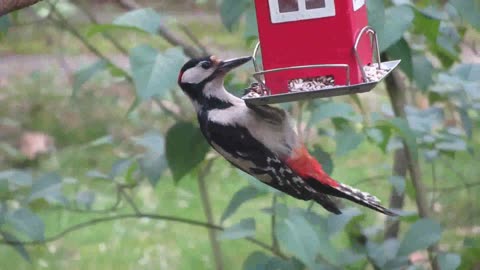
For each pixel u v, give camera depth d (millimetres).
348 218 8172
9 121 18750
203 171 11094
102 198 16844
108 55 24000
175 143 8609
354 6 7523
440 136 9539
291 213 7914
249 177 8258
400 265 8773
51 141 20656
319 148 8633
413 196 10211
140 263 15062
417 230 8492
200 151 8641
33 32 25938
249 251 15047
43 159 19797
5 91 22938
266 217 16031
